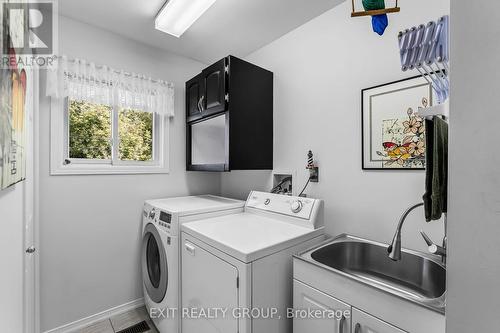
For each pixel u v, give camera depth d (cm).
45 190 168
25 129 112
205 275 130
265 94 206
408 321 82
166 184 230
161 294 164
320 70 175
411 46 80
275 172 210
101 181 193
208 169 204
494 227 41
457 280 45
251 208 188
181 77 239
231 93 181
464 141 45
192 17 167
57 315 174
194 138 230
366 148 148
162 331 166
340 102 162
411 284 123
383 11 98
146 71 215
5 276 86
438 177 80
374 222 145
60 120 174
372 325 91
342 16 162
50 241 170
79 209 183
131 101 203
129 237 207
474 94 43
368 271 139
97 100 185
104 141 203
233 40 211
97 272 191
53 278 172
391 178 138
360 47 152
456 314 45
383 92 140
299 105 190
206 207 174
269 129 209
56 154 172
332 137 167
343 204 161
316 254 127
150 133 230
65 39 175
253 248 112
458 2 46
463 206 45
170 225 156
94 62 187
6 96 70
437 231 121
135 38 206
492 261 41
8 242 90
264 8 168
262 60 223
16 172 86
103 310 194
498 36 41
